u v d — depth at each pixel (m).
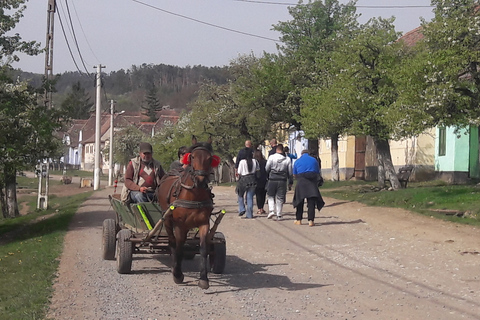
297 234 14.19
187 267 10.70
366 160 34.50
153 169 10.52
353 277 9.55
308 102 23.56
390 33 20.81
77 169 105.06
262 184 17.73
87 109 131.62
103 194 34.25
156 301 8.11
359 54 20.80
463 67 16.86
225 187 35.81
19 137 20.02
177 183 8.65
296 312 7.50
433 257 10.90
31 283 9.27
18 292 8.77
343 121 21.14
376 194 21.03
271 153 17.80
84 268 10.58
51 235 15.77
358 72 20.89
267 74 28.64
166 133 55.12
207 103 37.72
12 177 25.45
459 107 17.06
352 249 12.11
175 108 148.88
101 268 10.56
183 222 8.52
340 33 27.38
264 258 11.39
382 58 20.55
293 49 31.62
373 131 20.94
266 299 8.20
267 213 18.47
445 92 16.19
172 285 9.12
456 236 12.87
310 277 9.64
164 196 9.06
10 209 26.81
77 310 7.62
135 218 9.78
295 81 29.09
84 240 14.49
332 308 7.69
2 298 8.51
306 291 8.66
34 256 12.06
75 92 132.25
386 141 22.70
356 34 23.72
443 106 16.78
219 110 36.19
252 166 17.03
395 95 20.28
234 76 35.78
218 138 38.19
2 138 18.84
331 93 21.19
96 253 12.36
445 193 18.69
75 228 17.19
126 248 9.78
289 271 10.15
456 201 17.14
